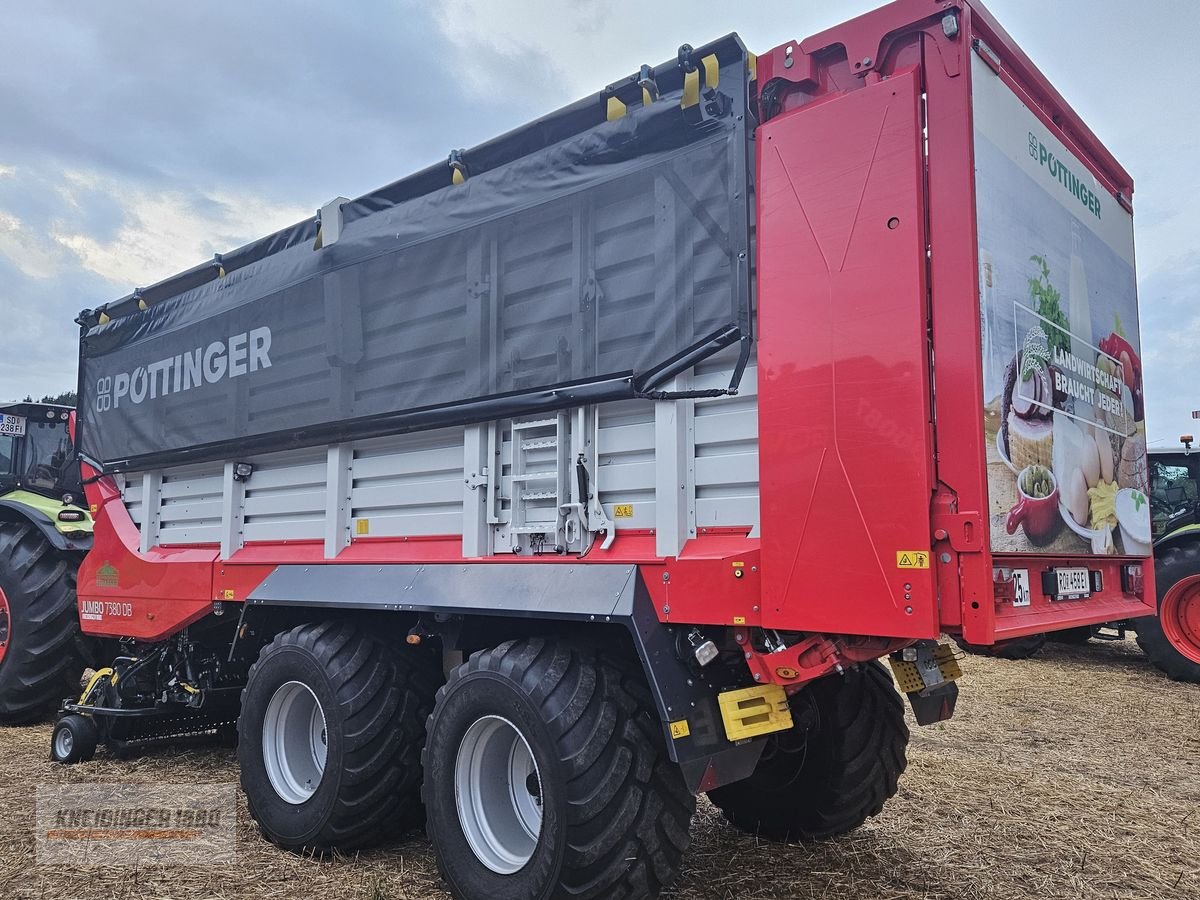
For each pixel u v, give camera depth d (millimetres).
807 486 2514
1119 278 3602
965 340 2346
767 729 2762
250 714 3750
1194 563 7434
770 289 2656
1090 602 3139
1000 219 2594
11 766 4895
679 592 2740
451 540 3482
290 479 4215
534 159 3322
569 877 2629
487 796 3035
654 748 2734
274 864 3416
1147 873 3334
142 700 4969
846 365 2482
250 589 4207
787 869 3318
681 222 2855
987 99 2586
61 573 5941
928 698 3078
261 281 4355
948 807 4070
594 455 3053
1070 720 6109
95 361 5590
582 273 3100
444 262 3547
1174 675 7539
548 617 2896
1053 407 2865
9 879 3244
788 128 2689
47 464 6688
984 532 2273
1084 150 3410
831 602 2441
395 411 3631
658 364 2848
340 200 4062
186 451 4676
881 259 2457
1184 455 9047
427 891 3154
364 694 3447
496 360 3312
